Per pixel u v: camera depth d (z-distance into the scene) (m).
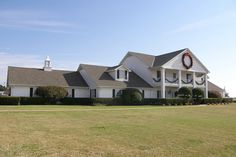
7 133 12.54
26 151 9.38
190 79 53.66
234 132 15.41
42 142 10.86
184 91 45.84
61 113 22.20
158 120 20.03
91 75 43.00
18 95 37.69
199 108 34.56
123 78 45.06
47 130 13.81
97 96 41.22
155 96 47.88
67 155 9.16
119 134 13.23
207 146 11.57
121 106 36.09
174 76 51.12
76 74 45.88
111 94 42.31
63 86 40.97
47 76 42.06
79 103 39.66
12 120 17.12
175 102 43.78
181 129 15.76
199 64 52.22
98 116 21.14
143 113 25.05
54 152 9.43
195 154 10.20
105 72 45.56
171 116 23.59
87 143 11.02
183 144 11.67
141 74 49.38
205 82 53.41
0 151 9.22
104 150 10.02
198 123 18.94
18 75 39.41
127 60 52.94
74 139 11.71
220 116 25.45
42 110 24.22
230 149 11.31
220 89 62.88
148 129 15.15
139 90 43.53
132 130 14.57
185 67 49.62
